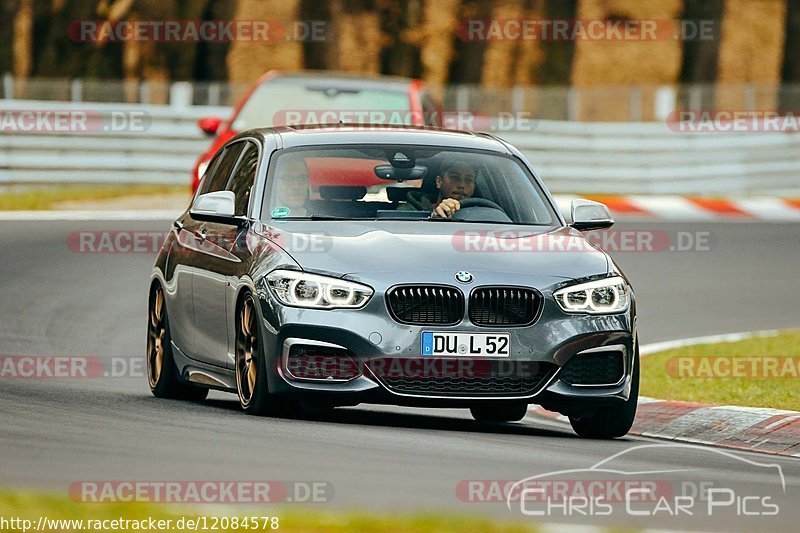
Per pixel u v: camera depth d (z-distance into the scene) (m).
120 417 25.64
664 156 81.44
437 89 85.50
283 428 24.50
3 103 74.44
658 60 112.06
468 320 25.42
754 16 114.81
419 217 27.94
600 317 26.05
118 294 46.81
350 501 18.16
